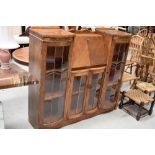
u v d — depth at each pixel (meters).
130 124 2.82
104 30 2.72
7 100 3.07
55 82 2.29
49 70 2.16
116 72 2.90
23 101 3.08
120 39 2.61
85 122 2.75
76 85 2.49
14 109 2.85
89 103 2.77
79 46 2.37
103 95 2.82
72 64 2.28
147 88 3.27
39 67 2.05
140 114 2.93
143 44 3.93
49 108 2.43
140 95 3.09
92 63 2.46
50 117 2.46
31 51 2.18
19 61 3.12
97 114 2.94
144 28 5.23
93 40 2.51
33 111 2.41
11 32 2.09
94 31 2.71
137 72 4.08
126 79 3.25
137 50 3.90
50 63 2.14
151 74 4.03
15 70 2.28
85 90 2.55
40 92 2.15
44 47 1.96
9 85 1.94
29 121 2.58
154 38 4.46
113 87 3.03
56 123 2.45
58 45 2.02
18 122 2.58
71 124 2.66
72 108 2.62
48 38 1.94
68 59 2.18
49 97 2.28
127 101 3.41
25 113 2.79
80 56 2.36
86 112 2.71
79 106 2.65
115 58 2.77
